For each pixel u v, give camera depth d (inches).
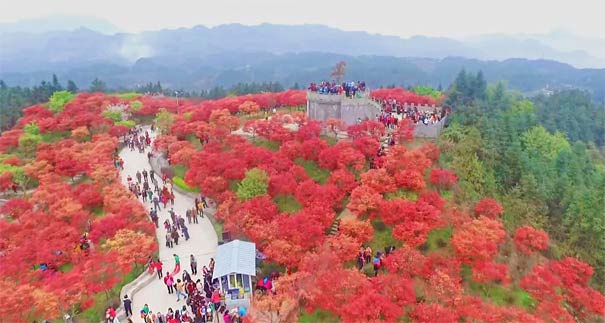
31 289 1641.2
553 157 3380.9
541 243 2001.7
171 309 1561.3
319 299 1529.3
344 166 2293.3
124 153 3309.5
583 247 2427.4
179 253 2034.9
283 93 3799.2
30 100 5570.9
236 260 1736.0
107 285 1683.1
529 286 1733.5
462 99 3806.6
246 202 2127.2
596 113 5403.5
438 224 1915.6
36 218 2242.9
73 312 1653.5
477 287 1844.2
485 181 2583.7
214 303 1600.6
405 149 2305.6
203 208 2418.8
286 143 2578.7
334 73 3309.5
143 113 4180.6
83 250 2009.1
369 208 2010.3
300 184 2197.3
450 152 2620.6
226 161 2486.5
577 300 1774.1
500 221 2231.8
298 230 1866.4
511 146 2842.0
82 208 2379.4
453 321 1464.1
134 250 1838.1
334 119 2780.5
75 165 2800.2
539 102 5792.3
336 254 1755.7
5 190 2878.9
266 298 1534.2
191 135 3248.0
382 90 3838.6
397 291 1556.3
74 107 3939.5
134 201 2303.2
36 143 3344.0
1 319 1556.3
